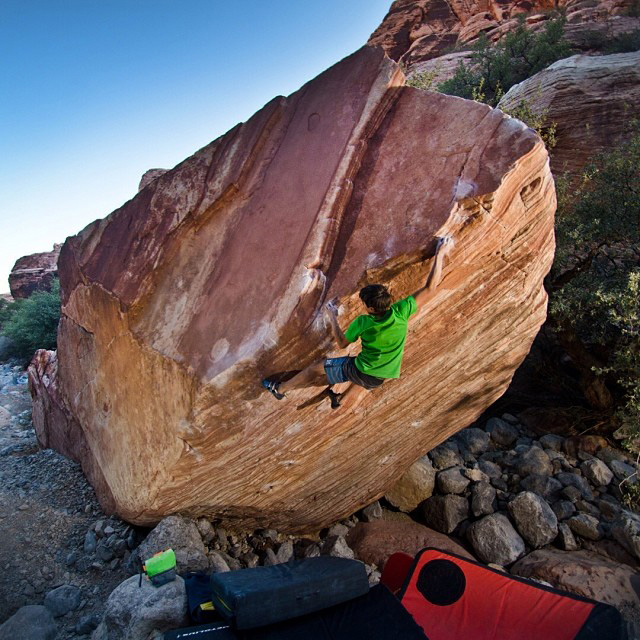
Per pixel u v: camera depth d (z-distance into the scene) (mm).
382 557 6539
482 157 3570
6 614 5051
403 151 3869
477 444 8961
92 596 5180
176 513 5512
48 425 9062
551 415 9680
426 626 4695
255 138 4793
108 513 6383
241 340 3928
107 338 5477
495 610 4715
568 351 9477
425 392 5520
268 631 3797
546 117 13625
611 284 9086
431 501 7703
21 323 21875
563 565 6289
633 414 8359
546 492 7770
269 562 6133
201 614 4133
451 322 4566
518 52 22375
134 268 5066
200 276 4672
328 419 4863
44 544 5992
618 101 12922
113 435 5707
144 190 5391
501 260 4168
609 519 7262
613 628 4398
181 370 4246
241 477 5117
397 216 3641
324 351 3818
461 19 36875
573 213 9844
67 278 6676
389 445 6246
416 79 14305
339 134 4090
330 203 3807
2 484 7355
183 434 4320
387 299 3275
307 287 3641
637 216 9102
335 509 6973
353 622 4004
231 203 4797
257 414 4262
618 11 26203
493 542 6859
